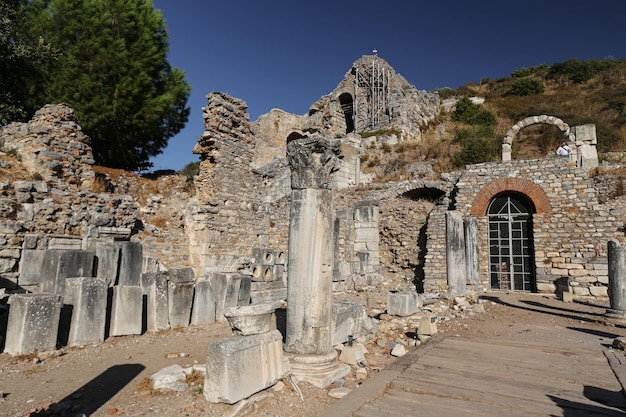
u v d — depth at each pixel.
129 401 4.89
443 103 42.97
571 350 7.29
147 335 8.13
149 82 20.09
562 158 17.59
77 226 11.33
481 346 7.61
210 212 14.41
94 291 7.48
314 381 5.52
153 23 20.80
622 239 15.27
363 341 7.85
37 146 12.72
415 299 10.36
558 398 5.08
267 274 12.73
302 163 6.25
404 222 20.34
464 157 27.70
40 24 18.52
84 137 13.88
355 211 20.02
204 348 7.28
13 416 4.46
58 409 4.53
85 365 6.22
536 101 41.09
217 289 10.09
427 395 5.29
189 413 4.54
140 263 10.75
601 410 4.71
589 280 15.34
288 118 37.50
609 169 18.23
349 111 40.62
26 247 9.83
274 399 5.08
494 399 5.05
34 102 18.55
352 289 16.45
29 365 6.14
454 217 16.00
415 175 26.11
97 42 18.55
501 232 17.81
